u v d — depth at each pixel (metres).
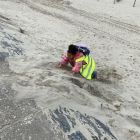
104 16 18.42
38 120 5.28
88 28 15.39
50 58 8.85
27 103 5.65
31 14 15.56
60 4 19.75
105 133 5.93
